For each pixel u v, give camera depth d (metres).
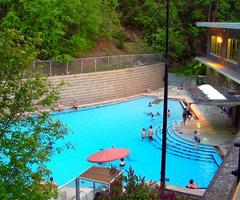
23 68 8.98
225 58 28.58
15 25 33.78
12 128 9.16
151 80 41.06
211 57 33.03
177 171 20.91
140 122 29.75
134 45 44.75
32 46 9.38
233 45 26.75
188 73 43.97
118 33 44.03
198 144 23.22
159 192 10.52
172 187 14.77
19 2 34.00
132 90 38.41
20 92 9.02
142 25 47.81
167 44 14.59
